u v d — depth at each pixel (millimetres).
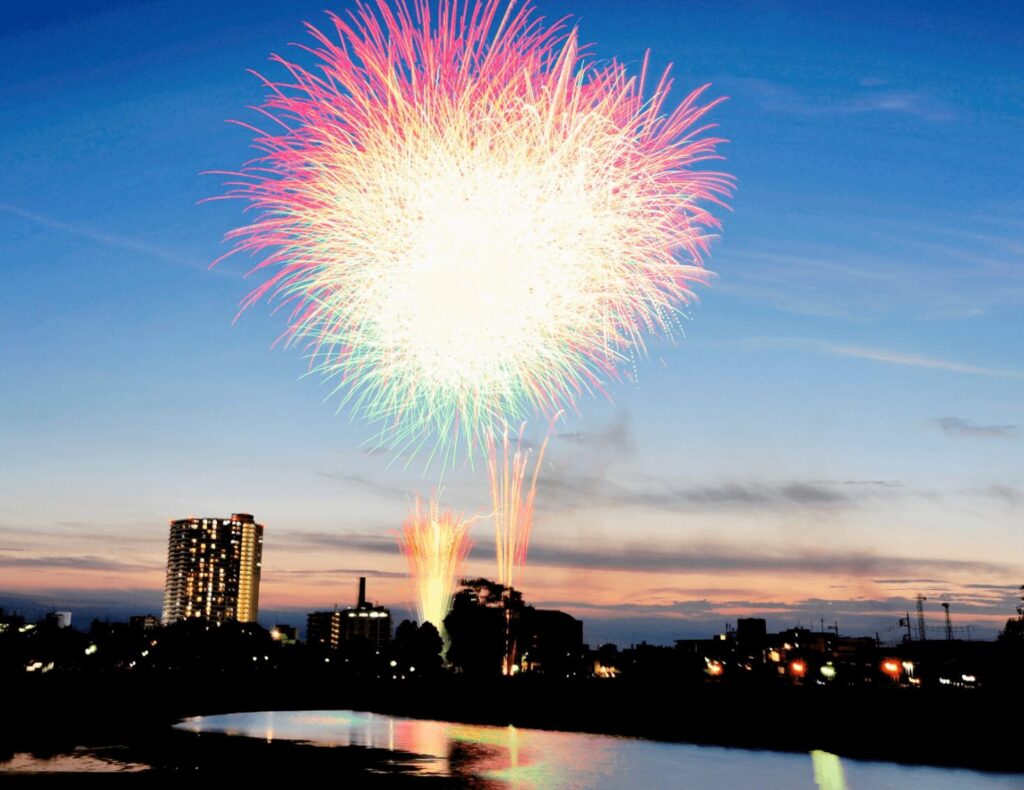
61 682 120688
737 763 74000
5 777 62844
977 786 63031
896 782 64812
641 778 65875
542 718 111562
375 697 135875
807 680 142000
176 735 91375
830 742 85625
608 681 120125
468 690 129250
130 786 59312
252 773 65438
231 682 141000
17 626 195625
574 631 187875
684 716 102062
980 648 141000
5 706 109500
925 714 84938
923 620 172500
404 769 68688
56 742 84188
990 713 81562
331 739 89500
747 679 113500
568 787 61656
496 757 76438
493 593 155625
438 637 163875
